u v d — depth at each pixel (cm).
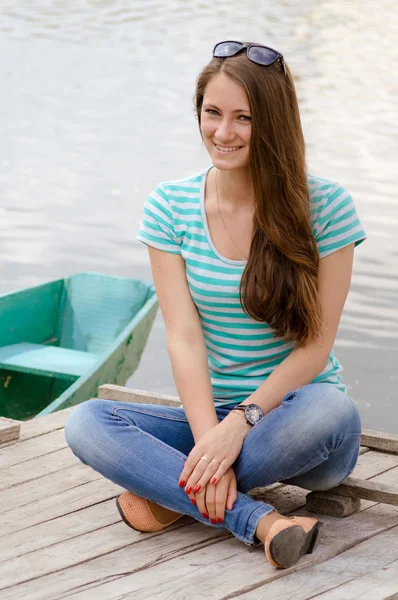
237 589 278
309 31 2788
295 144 305
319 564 296
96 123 1633
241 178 314
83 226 1109
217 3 3247
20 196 1216
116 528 321
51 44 2417
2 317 665
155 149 1468
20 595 274
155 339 812
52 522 325
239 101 300
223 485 298
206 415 313
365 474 372
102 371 580
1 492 349
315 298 309
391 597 276
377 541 313
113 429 313
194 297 322
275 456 302
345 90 1980
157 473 307
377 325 832
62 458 384
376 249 1009
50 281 706
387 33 2831
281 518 293
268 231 304
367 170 1341
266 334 319
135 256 1018
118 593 276
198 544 310
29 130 1573
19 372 638
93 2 3142
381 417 700
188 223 321
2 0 3080
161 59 2269
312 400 303
